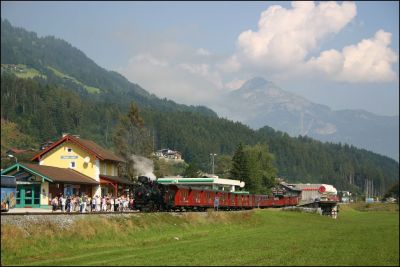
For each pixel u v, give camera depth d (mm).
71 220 37812
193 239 44094
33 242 32781
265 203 99062
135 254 33000
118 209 57500
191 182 84500
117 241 38844
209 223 56250
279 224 71188
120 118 100750
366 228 72938
